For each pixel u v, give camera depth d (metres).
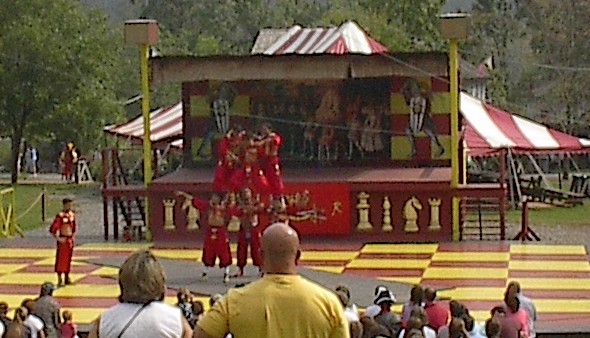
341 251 32.56
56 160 75.81
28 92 62.28
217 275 28.31
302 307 7.78
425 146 36.91
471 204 38.22
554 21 93.38
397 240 34.62
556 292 25.78
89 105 63.41
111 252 33.12
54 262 31.34
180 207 35.47
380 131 37.06
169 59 35.56
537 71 94.06
